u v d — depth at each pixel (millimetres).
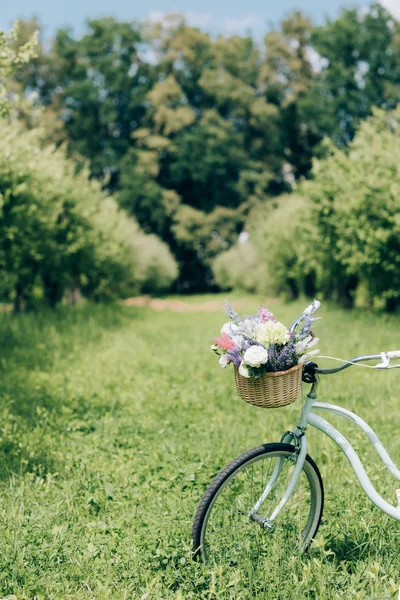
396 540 4191
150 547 4102
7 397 8328
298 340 3619
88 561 4012
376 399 8133
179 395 9086
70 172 21312
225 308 3752
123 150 59750
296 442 3912
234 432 6859
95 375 10578
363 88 49406
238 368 3561
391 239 16422
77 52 57719
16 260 17469
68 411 7836
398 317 17828
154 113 58781
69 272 22953
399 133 17500
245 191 58156
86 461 5910
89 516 4781
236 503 3992
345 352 12328
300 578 3738
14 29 8008
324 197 19422
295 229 25750
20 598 3555
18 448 6262
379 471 5223
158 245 43562
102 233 24125
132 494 5195
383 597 3520
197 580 3686
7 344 13141
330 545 4152
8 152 13109
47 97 57969
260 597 3549
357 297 25125
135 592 3691
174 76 61156
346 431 6609
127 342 15062
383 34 49562
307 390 8797
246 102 58969
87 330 16766
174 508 4836
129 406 8477
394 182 15859
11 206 15109
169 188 61188
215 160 56812
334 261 21344
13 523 4398
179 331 19562
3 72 8211
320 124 50656
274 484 3916
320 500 4090
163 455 6215
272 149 60219
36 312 20500
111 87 57688
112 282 30141
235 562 3887
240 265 43781
